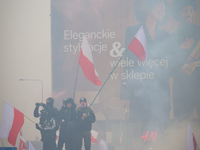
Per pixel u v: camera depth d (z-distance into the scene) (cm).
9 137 1491
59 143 1465
